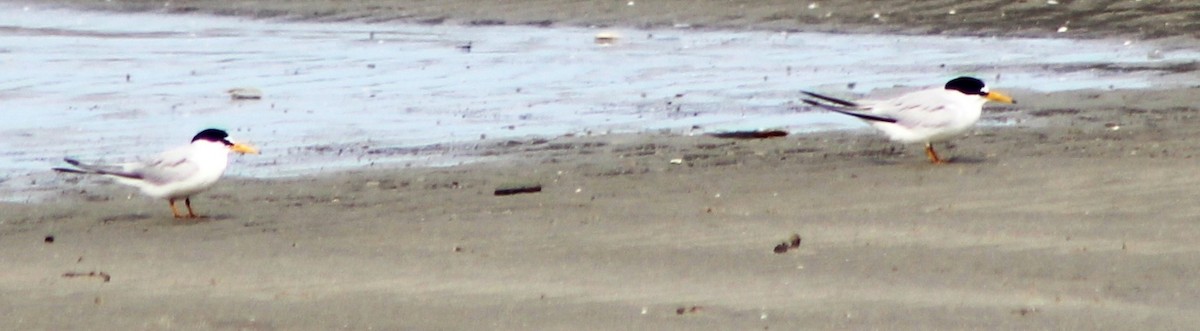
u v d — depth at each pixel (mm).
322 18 68875
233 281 24062
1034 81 49344
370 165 35969
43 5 73812
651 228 27875
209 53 59188
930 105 34969
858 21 63344
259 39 63219
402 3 70688
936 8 64375
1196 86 47188
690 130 40688
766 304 21953
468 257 25656
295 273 24609
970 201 30125
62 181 34219
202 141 30094
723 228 27750
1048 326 20438
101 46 61406
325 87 50219
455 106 45812
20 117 44031
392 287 23438
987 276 23531
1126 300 21844
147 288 23562
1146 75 50094
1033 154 35656
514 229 28062
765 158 36125
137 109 45531
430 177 34188
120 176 30297
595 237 27172
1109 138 37906
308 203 31359
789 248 25875
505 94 48250
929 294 22406
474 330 20781
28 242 27672
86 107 45969
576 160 36156
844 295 22422
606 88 49312
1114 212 28438
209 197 32250
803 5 66000
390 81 51500
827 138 38906
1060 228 27047
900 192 31344
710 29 63438
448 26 66250
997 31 60844
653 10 66812
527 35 63031
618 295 22656
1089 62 53344
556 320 21203
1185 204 28875
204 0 73500
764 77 51375
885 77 51000
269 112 44844
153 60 57312
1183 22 60344
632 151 37344
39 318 21594
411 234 27812
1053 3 63688
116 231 28703
